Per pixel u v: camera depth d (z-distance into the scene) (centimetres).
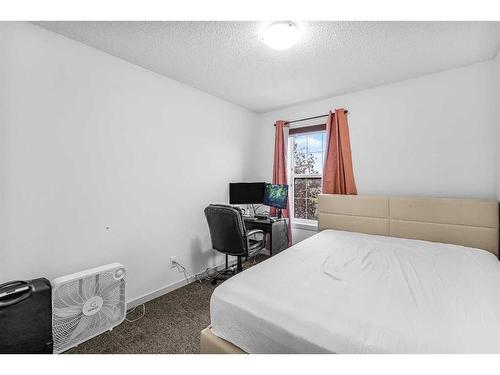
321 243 220
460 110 229
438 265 160
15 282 138
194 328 186
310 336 93
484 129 219
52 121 169
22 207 157
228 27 166
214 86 274
